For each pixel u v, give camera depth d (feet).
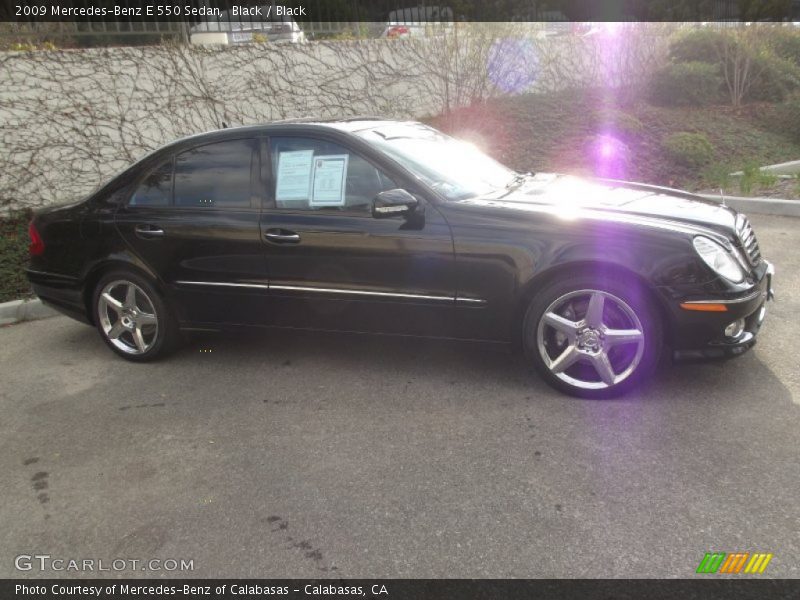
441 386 13.10
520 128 34.91
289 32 33.35
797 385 11.94
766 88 41.47
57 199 27.50
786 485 9.22
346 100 33.63
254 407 12.86
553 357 12.24
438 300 12.57
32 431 12.54
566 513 9.00
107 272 15.43
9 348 17.31
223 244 14.01
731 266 11.23
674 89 40.19
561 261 11.55
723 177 28.71
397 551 8.52
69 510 9.93
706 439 10.49
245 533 9.09
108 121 28.09
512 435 11.08
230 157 14.28
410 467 10.39
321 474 10.37
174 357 15.78
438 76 36.01
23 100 26.32
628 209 12.21
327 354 15.20
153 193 14.90
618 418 11.32
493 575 7.98
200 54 29.58
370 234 12.74
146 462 11.12
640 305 11.31
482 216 12.15
